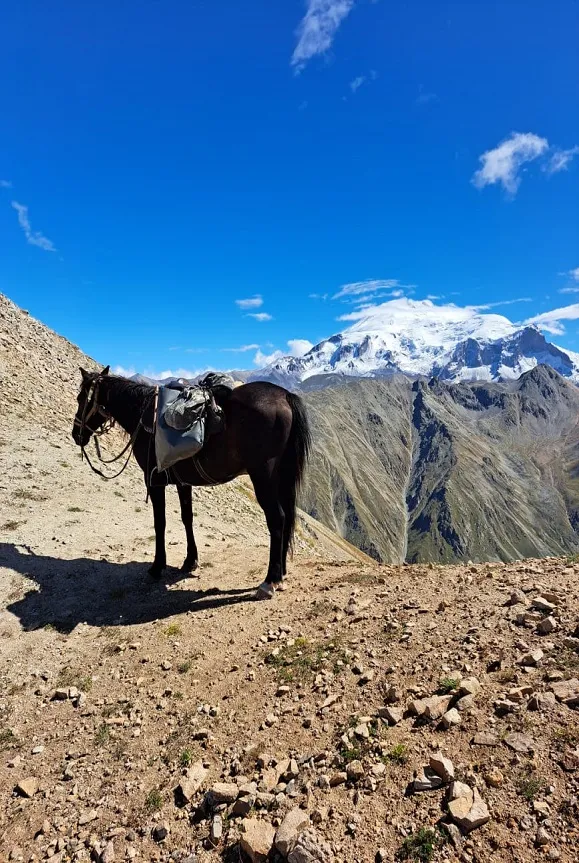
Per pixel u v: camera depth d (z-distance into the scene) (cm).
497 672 209
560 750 163
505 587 289
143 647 313
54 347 1143
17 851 192
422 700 202
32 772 229
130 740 237
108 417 428
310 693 236
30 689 289
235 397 346
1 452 646
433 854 145
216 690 260
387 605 304
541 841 139
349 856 152
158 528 405
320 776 183
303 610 324
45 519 516
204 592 384
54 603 375
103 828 193
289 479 351
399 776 174
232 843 171
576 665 199
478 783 161
